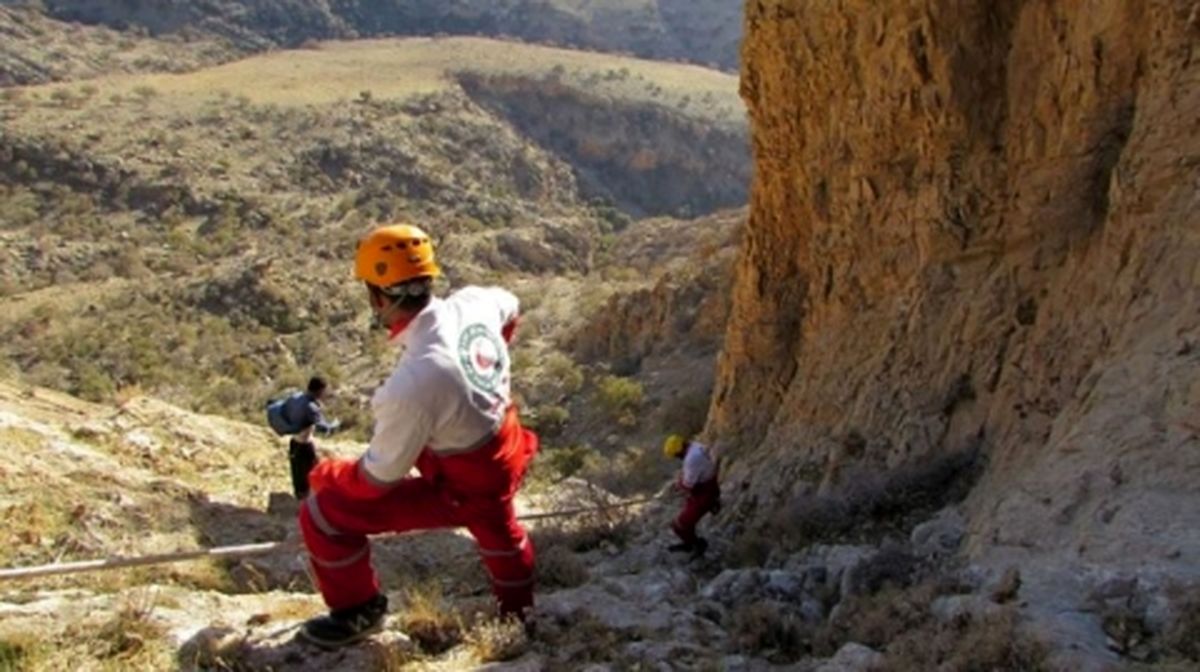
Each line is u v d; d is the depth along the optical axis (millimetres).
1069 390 9766
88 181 91688
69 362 54781
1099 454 8062
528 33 198625
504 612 5672
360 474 4766
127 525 10711
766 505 12969
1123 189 9555
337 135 106938
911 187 12656
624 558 11617
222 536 11070
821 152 14328
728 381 16125
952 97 11930
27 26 156000
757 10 14641
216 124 107125
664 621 6824
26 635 5684
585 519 12852
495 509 5059
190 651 5590
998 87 11836
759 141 15242
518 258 79875
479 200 103750
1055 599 6402
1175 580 6266
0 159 92250
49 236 82875
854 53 13508
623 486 21719
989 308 11328
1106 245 9781
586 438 32719
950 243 12008
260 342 58125
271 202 92312
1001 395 10836
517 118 128125
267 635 5672
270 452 15359
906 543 9469
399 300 4652
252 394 48906
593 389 36969
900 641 6188
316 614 6594
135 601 6293
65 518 10570
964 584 7395
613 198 122938
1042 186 11008
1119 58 10242
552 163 120500
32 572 5957
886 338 12523
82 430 14250
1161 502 7273
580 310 52188
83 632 5852
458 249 78188
